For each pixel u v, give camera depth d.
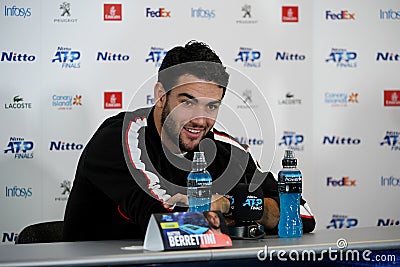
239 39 9.81
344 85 10.11
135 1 9.55
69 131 9.41
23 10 9.30
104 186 5.46
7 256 4.45
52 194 9.38
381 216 10.20
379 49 10.20
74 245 4.95
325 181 10.06
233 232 5.18
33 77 9.33
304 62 10.00
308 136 10.01
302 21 9.99
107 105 9.49
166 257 4.50
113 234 5.95
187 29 9.68
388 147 10.23
